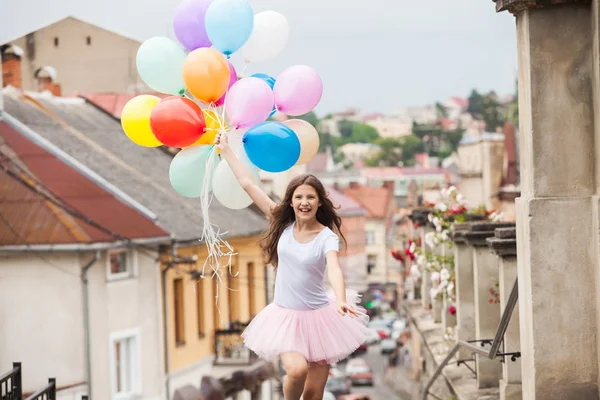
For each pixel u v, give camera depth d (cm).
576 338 801
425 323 1809
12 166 2959
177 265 3134
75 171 3045
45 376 2738
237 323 3484
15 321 2744
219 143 754
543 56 795
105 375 2767
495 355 990
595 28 777
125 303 2852
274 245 733
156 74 803
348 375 5581
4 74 3750
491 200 4588
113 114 3834
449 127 10000
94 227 2784
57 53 3812
